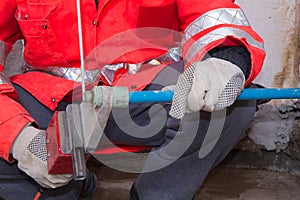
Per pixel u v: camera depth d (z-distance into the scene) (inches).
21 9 47.4
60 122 41.6
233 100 41.3
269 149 76.9
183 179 47.9
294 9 71.3
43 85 49.9
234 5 46.8
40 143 42.8
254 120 76.2
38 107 50.2
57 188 49.6
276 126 76.1
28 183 48.6
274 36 72.7
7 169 47.1
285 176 75.0
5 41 50.5
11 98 46.3
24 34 48.3
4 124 42.9
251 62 42.5
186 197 48.8
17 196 49.1
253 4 71.4
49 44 48.2
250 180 73.7
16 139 42.8
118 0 47.5
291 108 74.8
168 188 48.1
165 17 48.6
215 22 45.3
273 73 74.7
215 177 74.1
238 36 44.2
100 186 70.9
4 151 42.8
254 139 76.8
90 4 47.0
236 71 41.3
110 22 47.8
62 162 40.4
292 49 73.2
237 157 77.0
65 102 50.6
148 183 48.7
